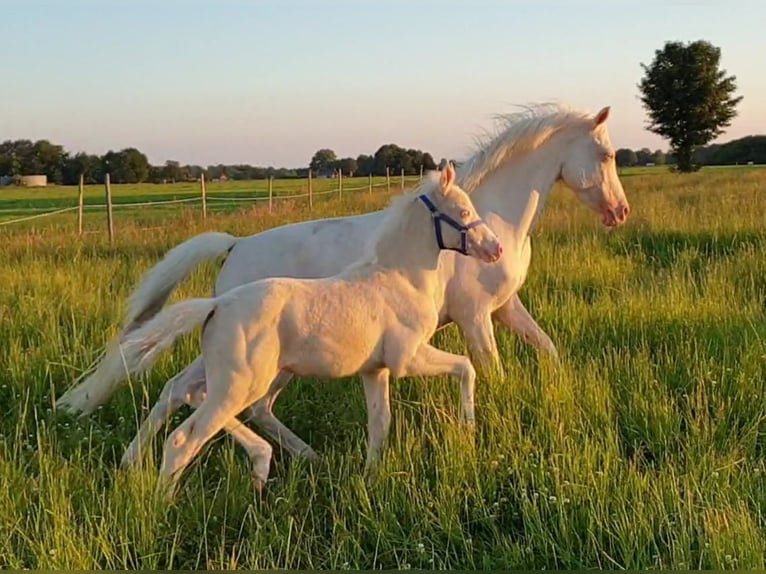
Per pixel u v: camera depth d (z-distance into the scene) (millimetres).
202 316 4559
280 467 5145
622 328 7145
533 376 5828
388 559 4148
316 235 5941
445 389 5691
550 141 6395
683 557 3875
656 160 87812
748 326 6953
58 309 7613
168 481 4477
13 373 6035
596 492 4352
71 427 5227
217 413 4547
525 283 9141
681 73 51406
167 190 47688
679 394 5762
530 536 4164
